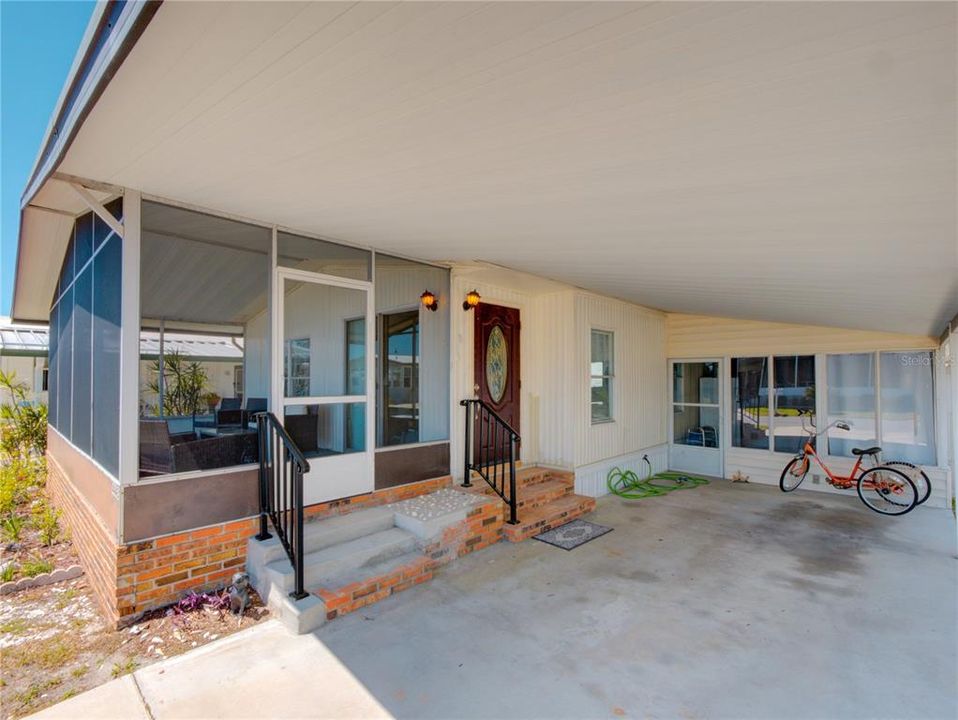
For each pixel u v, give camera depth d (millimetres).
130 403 3324
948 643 3168
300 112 1914
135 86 1746
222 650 2988
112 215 3588
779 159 1953
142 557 3320
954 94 1412
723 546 4961
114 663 2867
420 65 1535
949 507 6434
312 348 4324
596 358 7266
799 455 7516
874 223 2541
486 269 5359
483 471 5961
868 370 7316
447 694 2617
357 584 3543
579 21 1252
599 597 3766
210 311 3768
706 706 2553
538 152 2135
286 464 3746
